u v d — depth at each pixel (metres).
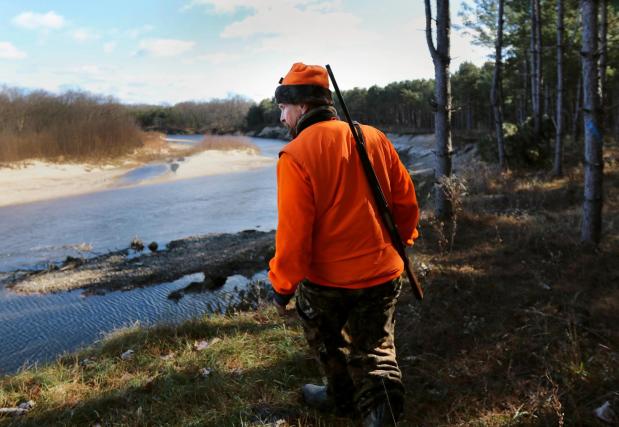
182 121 108.75
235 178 27.22
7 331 6.66
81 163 32.56
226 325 4.04
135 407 2.80
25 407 2.97
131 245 11.98
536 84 14.66
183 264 9.45
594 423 2.29
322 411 2.55
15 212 18.05
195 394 2.83
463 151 25.86
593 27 5.18
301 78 2.04
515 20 18.98
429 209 8.67
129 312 7.11
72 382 3.25
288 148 1.92
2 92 43.16
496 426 2.33
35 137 33.56
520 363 2.92
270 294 5.80
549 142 14.60
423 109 57.56
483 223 6.89
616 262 4.69
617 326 3.25
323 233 1.96
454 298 4.05
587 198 5.37
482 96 40.47
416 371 2.95
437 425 2.39
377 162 2.08
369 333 2.07
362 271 1.98
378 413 1.98
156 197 20.72
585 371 2.66
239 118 111.56
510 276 4.55
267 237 11.31
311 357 3.13
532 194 9.39
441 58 6.78
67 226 14.95
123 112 51.91
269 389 2.81
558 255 5.00
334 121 2.04
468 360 2.99
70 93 50.66
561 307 3.70
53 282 9.06
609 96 25.55
